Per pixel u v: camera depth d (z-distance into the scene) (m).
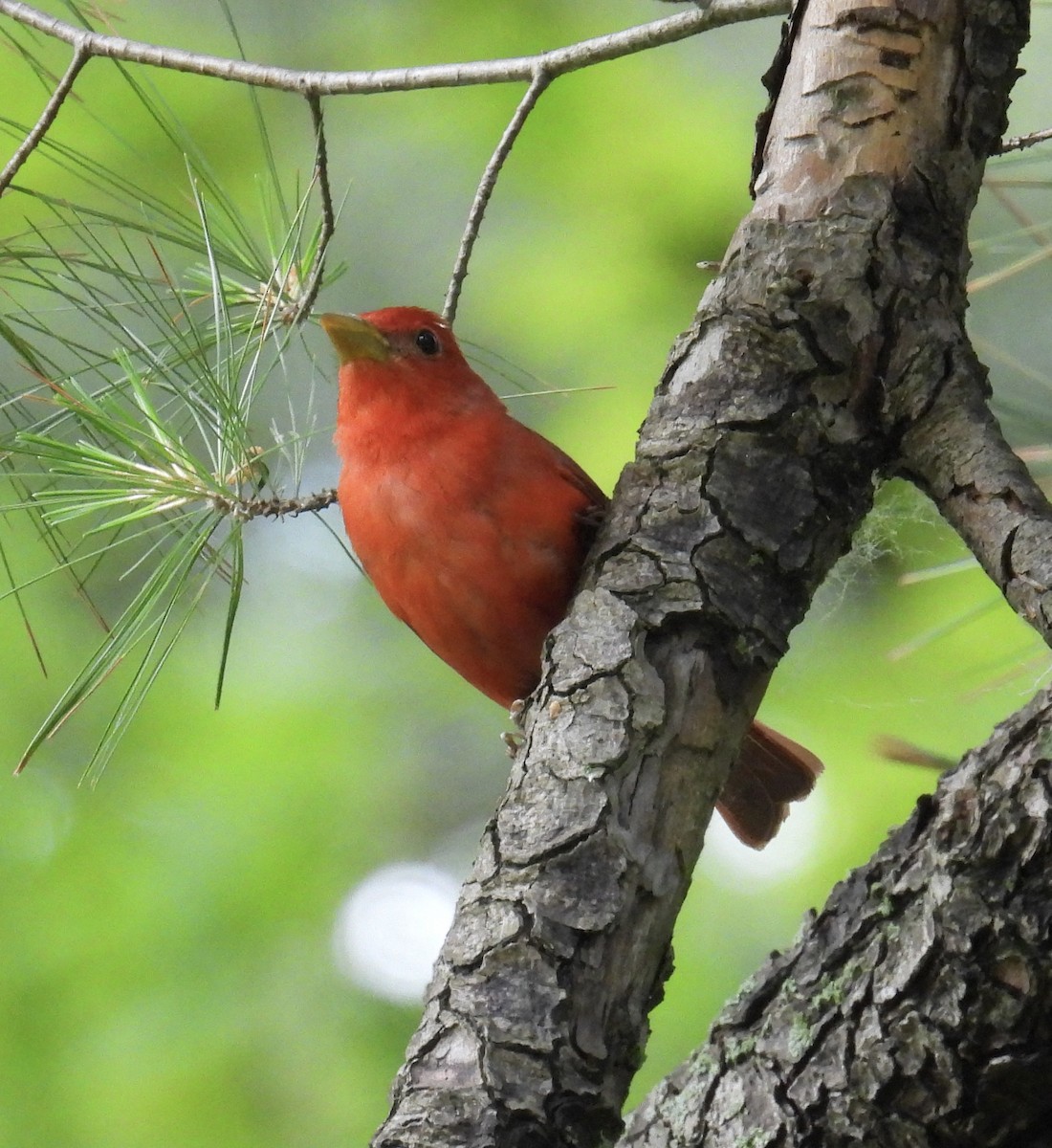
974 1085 5.45
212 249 6.52
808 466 5.54
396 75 6.74
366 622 12.20
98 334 9.91
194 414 6.55
